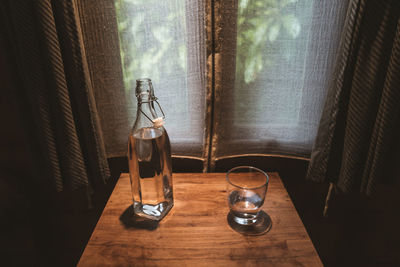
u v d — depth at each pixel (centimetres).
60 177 84
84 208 107
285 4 83
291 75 91
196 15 84
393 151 81
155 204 72
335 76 78
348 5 79
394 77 69
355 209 103
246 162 104
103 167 88
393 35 69
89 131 82
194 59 89
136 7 84
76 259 113
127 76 92
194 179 87
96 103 93
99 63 89
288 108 95
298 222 70
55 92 75
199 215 72
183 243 64
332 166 87
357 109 76
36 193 102
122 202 78
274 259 60
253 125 98
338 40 83
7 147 95
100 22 84
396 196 98
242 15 85
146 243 64
